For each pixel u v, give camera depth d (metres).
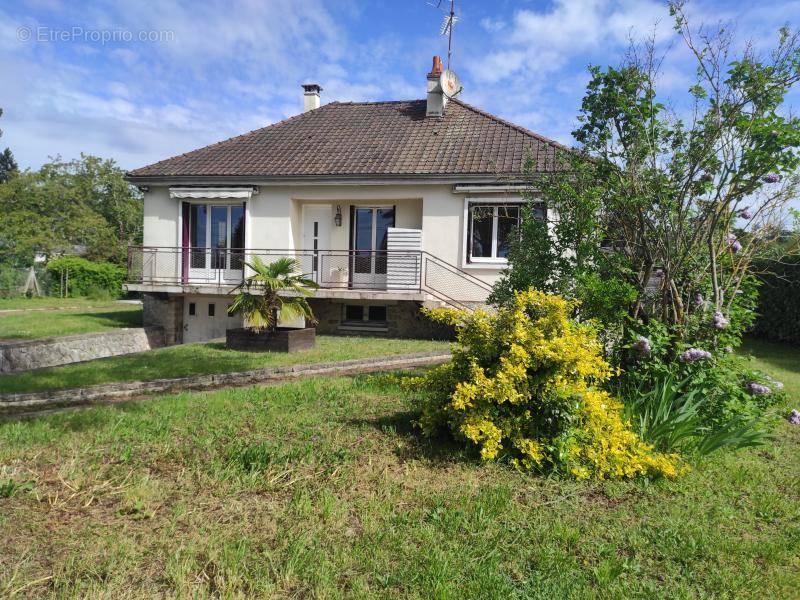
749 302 6.37
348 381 7.40
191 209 14.91
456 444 4.84
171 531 3.29
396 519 3.50
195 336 14.90
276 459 4.37
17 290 25.92
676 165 5.73
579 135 6.39
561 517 3.64
